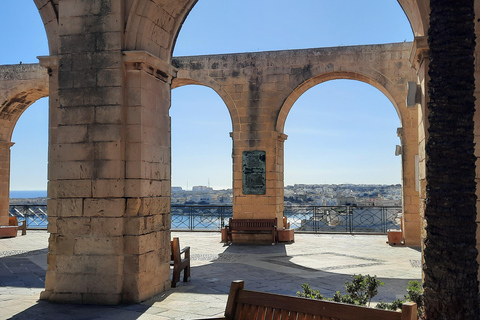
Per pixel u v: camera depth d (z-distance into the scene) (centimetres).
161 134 897
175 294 862
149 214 840
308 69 1722
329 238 1811
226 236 1691
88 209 807
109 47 818
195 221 2136
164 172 908
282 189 1830
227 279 1015
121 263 796
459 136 492
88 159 813
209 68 1797
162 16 873
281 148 1823
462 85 499
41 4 868
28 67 1962
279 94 1741
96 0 828
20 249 1512
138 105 817
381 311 364
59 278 809
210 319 427
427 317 486
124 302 793
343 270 1132
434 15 519
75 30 834
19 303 802
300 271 1116
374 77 1672
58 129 830
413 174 1609
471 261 479
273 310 426
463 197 483
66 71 834
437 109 501
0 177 1991
